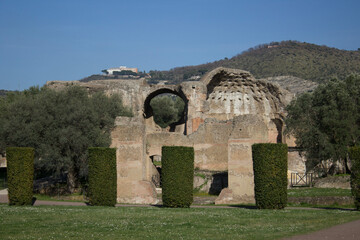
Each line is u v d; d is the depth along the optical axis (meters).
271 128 70.50
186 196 33.88
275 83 68.62
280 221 25.09
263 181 31.45
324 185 42.31
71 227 23.61
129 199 39.34
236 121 38.78
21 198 33.97
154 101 96.31
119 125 40.28
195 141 52.16
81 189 48.78
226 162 50.12
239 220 25.67
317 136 46.97
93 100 51.94
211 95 72.75
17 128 46.03
